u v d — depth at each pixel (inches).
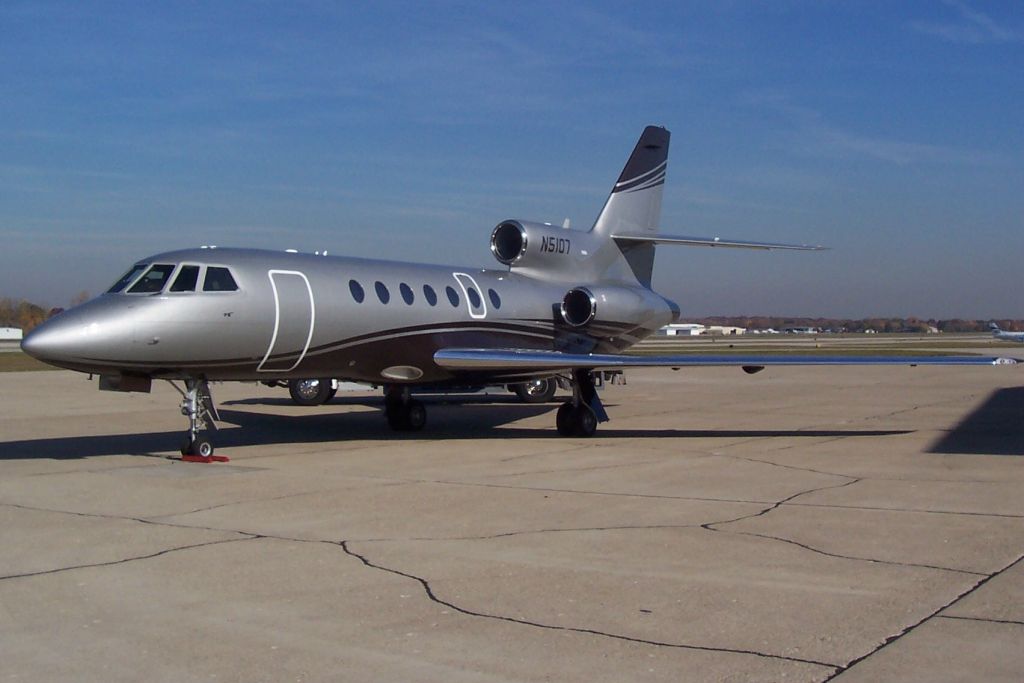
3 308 4414.4
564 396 1150.3
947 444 646.5
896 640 234.4
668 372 1930.4
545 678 211.8
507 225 826.2
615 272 899.4
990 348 3031.5
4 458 573.6
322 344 635.5
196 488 458.0
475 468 529.3
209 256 595.8
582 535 351.9
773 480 483.2
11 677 213.9
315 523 374.0
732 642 234.2
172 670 217.9
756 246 797.2
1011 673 212.4
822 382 1514.5
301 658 225.1
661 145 929.5
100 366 546.3
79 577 295.1
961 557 316.2
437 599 271.1
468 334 740.0
